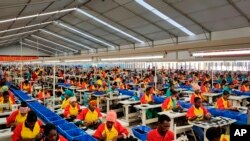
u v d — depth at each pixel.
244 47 2.76
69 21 22.64
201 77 17.36
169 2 14.12
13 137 4.99
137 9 16.14
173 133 4.40
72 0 14.74
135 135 5.56
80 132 5.07
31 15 14.46
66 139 4.67
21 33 24.22
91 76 19.33
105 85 14.43
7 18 12.89
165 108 8.41
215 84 14.98
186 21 16.80
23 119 5.89
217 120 6.59
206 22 16.42
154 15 16.69
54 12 16.53
